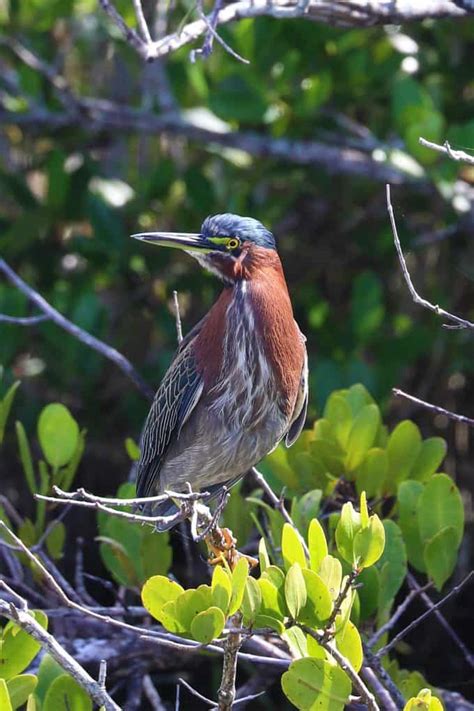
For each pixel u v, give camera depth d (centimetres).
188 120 1172
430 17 756
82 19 1315
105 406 1210
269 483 831
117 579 781
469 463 1213
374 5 742
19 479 1223
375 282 1110
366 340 1112
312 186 1222
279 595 545
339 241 1251
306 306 1201
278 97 1115
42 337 1163
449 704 745
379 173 1131
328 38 1075
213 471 812
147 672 824
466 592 1155
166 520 527
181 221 1176
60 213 1188
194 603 530
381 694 645
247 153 1195
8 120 1208
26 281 1214
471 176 1164
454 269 1208
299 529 716
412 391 1220
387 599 686
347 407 785
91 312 1134
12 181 1183
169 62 1159
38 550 773
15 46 1197
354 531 561
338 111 1148
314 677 532
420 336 1097
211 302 1185
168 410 816
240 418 787
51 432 816
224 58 1110
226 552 650
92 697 506
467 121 1146
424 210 1210
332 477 784
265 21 1071
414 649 1142
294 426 823
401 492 739
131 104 1268
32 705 566
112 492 1227
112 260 1163
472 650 1143
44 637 509
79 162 1314
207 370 789
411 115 1031
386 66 1104
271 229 1229
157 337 1255
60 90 1177
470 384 1209
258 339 776
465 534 1179
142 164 1319
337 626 549
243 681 1070
